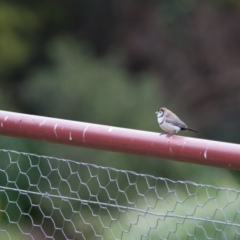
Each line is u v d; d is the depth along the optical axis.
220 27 24.08
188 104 22.84
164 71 24.06
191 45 24.16
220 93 23.06
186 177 14.73
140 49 24.30
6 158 10.31
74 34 24.23
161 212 7.72
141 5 24.66
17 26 22.48
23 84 20.98
